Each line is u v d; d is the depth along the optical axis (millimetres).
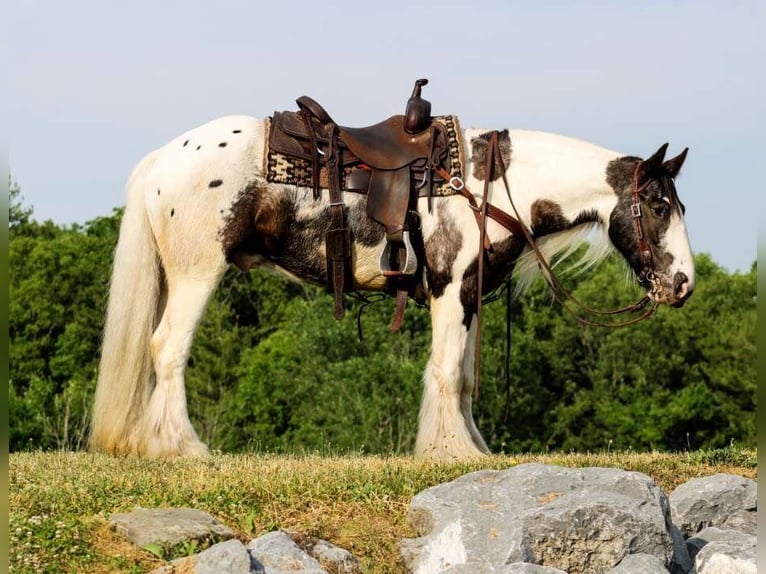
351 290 9156
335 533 6867
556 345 32781
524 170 9000
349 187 8797
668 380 33531
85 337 32906
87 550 6332
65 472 7875
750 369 33688
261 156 8844
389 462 8555
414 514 6934
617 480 6938
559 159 9023
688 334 34125
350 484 7500
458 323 8820
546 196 8969
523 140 9102
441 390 8750
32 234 38938
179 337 8797
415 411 28562
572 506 6562
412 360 30688
